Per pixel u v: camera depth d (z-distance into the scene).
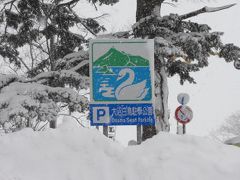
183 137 6.40
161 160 5.87
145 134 14.16
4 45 20.59
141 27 14.35
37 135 6.87
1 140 6.76
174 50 13.55
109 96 9.09
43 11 20.22
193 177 5.58
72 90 14.16
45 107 13.62
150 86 9.17
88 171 6.07
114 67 9.20
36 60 27.80
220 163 5.74
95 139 6.61
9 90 13.81
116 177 5.90
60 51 20.78
